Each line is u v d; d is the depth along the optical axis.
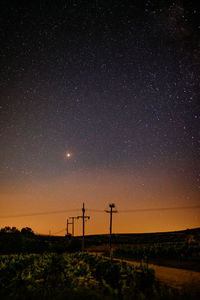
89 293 9.74
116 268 16.92
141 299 10.02
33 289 11.54
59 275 16.95
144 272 14.73
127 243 61.84
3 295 10.09
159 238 69.25
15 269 20.11
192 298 9.95
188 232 78.69
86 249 56.00
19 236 57.09
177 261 24.70
